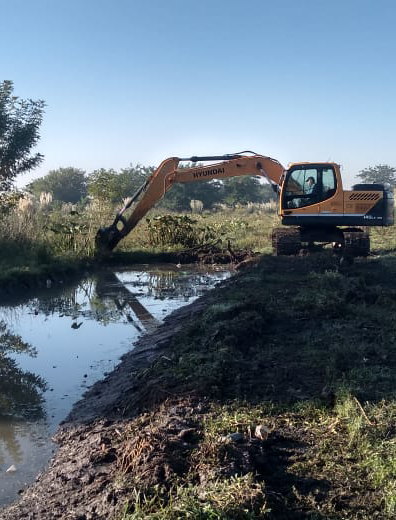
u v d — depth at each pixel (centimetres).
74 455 503
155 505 370
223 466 415
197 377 616
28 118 1805
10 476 484
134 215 1730
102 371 760
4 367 778
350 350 701
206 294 1212
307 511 381
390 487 397
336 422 508
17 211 1814
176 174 1706
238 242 2073
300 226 1675
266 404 554
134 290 1341
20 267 1405
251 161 1722
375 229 2547
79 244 1750
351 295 985
